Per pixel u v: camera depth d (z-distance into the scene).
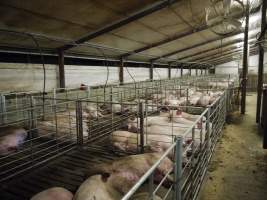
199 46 9.80
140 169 1.97
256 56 16.64
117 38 5.53
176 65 13.84
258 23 8.10
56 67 5.62
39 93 4.88
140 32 5.56
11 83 4.55
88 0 3.35
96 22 4.28
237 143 4.05
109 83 7.44
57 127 3.35
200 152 2.56
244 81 6.43
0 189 2.30
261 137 4.39
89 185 1.78
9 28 3.57
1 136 3.26
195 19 5.64
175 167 1.60
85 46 5.44
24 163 2.70
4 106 4.03
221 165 3.17
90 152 3.19
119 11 4.06
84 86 5.93
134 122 3.60
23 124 4.16
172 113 3.84
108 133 3.88
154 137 2.95
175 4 4.38
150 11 4.30
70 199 1.72
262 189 2.57
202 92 7.18
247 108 7.52
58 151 3.23
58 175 2.58
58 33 4.33
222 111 4.63
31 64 4.97
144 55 8.20
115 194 1.79
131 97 7.10
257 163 3.22
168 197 2.07
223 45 11.57
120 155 3.06
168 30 6.04
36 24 3.70
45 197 1.67
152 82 8.90
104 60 7.10
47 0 3.06
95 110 4.68
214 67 19.91
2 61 4.48
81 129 3.39
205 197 2.43
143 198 1.82
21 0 2.90
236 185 2.66
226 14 4.77
